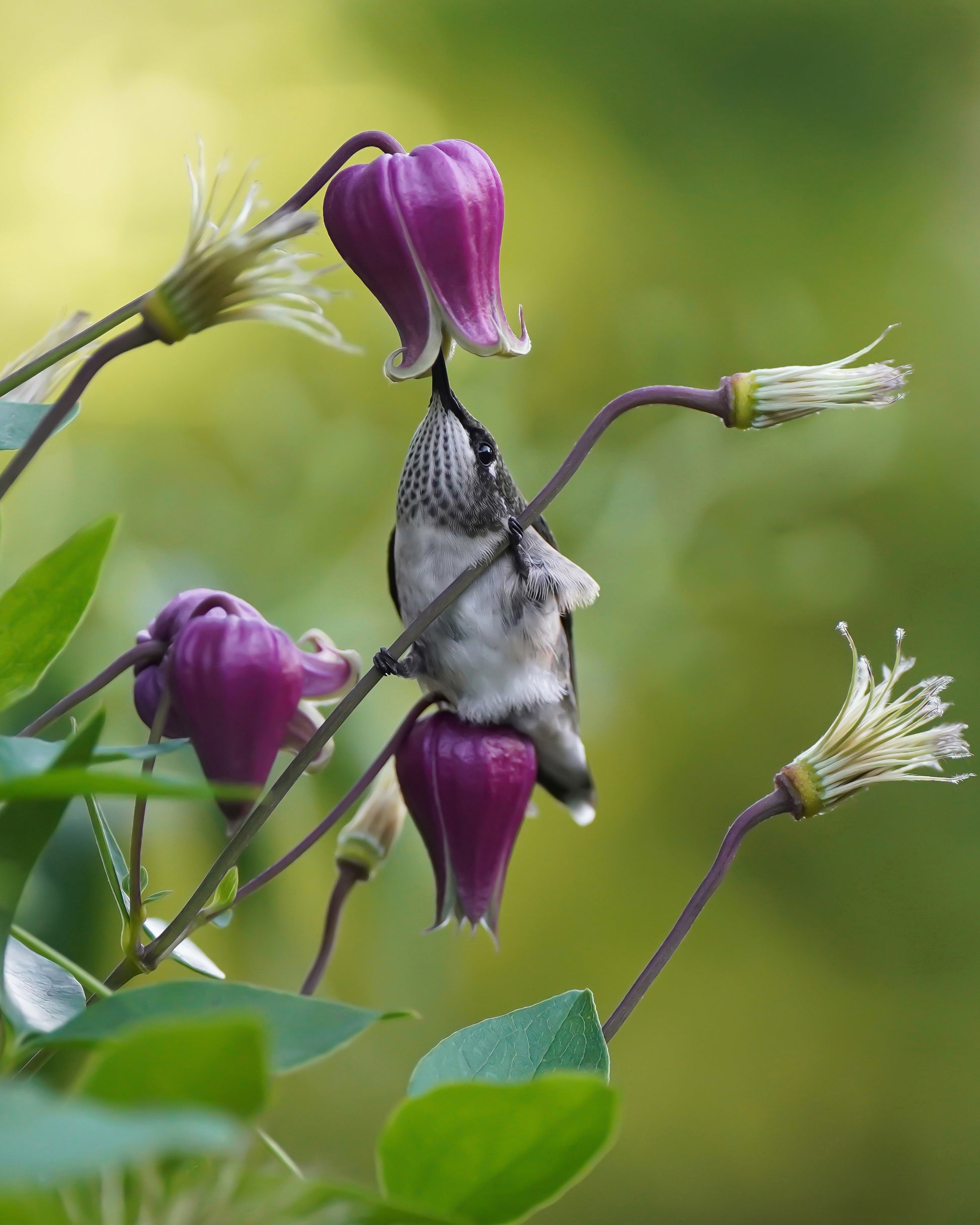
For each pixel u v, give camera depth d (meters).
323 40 8.12
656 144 8.96
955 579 7.94
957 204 9.17
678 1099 7.21
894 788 8.12
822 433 4.60
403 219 2.14
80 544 2.12
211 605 2.15
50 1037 2.08
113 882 2.14
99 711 2.08
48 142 6.97
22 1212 1.86
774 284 8.34
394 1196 2.08
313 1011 2.08
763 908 7.86
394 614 3.37
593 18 8.91
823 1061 7.41
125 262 6.52
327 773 2.80
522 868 7.50
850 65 9.20
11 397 2.15
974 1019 7.58
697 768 7.63
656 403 2.15
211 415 5.02
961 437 8.23
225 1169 2.03
